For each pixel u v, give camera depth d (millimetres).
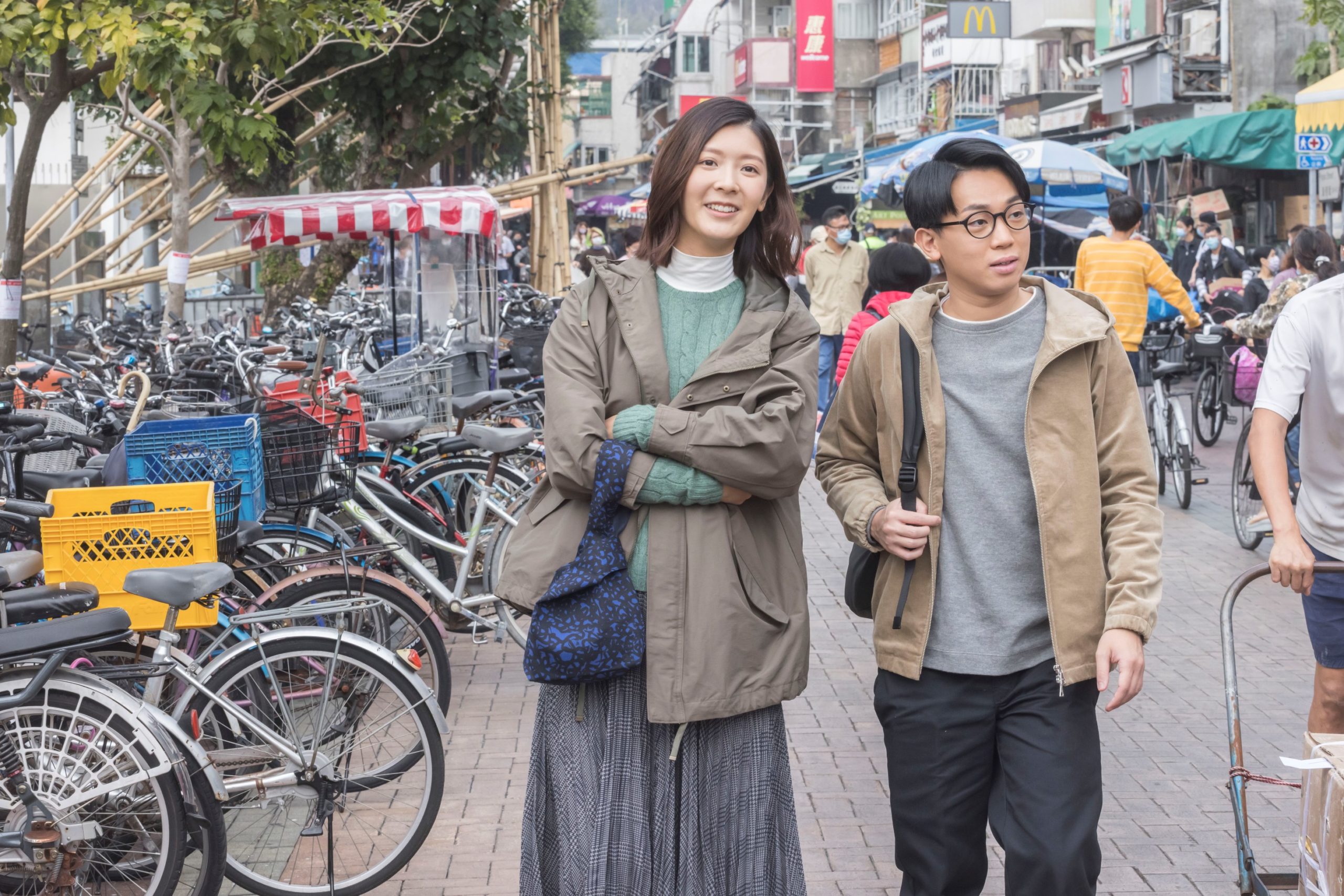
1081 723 2664
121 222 21594
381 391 6965
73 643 3199
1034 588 2697
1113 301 8852
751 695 2676
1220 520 9094
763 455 2633
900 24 47219
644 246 2834
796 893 2781
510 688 5648
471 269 9992
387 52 10273
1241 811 2527
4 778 3242
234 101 9219
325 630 3791
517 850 4086
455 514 6070
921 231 2764
